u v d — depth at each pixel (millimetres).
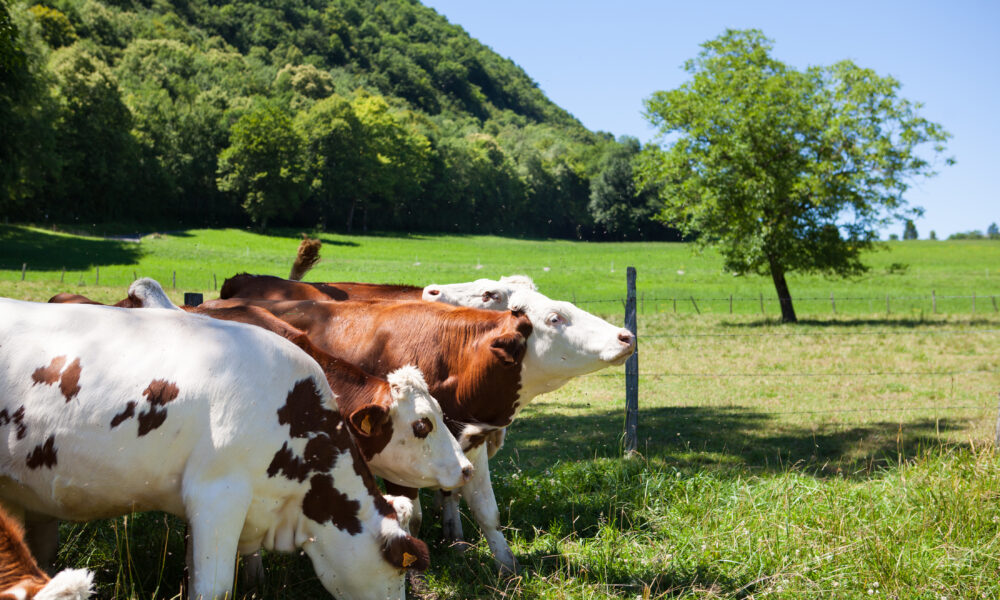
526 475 7102
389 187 114188
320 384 3641
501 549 4914
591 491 6902
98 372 3305
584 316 4738
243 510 3350
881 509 5645
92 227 76500
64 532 4660
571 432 10602
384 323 4988
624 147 134750
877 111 31219
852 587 4535
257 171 92875
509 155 149625
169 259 55688
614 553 5152
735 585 4645
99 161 78500
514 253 88812
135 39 154375
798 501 5887
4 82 39938
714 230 33406
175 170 95875
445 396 4793
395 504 3717
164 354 3381
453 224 133375
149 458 3289
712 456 8688
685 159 33844
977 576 4555
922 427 10656
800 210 32031
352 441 3697
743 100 31969
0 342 3338
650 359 19906
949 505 5426
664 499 6305
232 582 3326
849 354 20688
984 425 10578
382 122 116688
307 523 3590
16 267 41781
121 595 3898
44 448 3277
